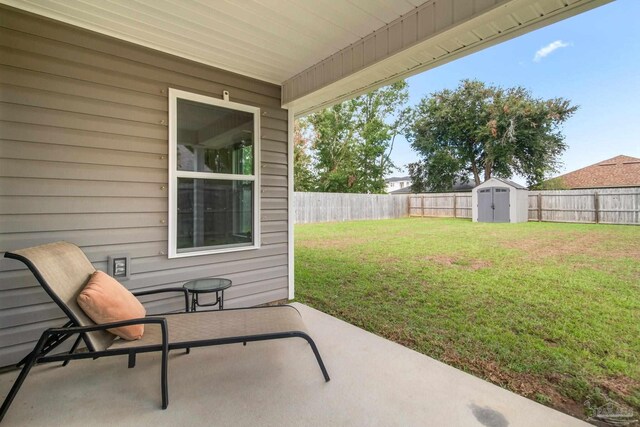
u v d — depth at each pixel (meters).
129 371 2.20
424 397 1.90
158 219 2.96
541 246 6.71
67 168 2.50
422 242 7.67
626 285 4.02
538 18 2.02
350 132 17.84
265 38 2.77
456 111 18.52
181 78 3.08
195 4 2.27
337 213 13.91
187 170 3.14
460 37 2.26
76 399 1.88
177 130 3.07
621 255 5.69
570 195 11.27
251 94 3.62
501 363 2.30
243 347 2.58
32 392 1.95
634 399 1.87
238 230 3.56
